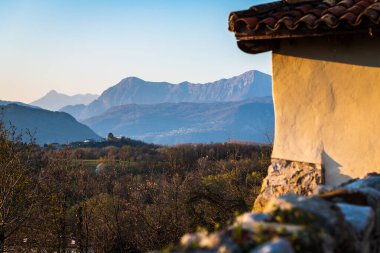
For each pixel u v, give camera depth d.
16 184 17.50
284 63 7.09
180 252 2.42
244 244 2.39
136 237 20.23
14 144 17.77
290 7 7.01
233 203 14.31
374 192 3.77
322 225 2.90
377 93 6.38
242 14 6.75
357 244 3.07
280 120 7.18
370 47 6.41
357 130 6.54
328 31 6.10
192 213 15.79
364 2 6.43
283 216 2.94
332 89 6.73
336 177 6.66
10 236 18.64
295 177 6.96
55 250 19.31
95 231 20.83
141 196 21.03
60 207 18.88
